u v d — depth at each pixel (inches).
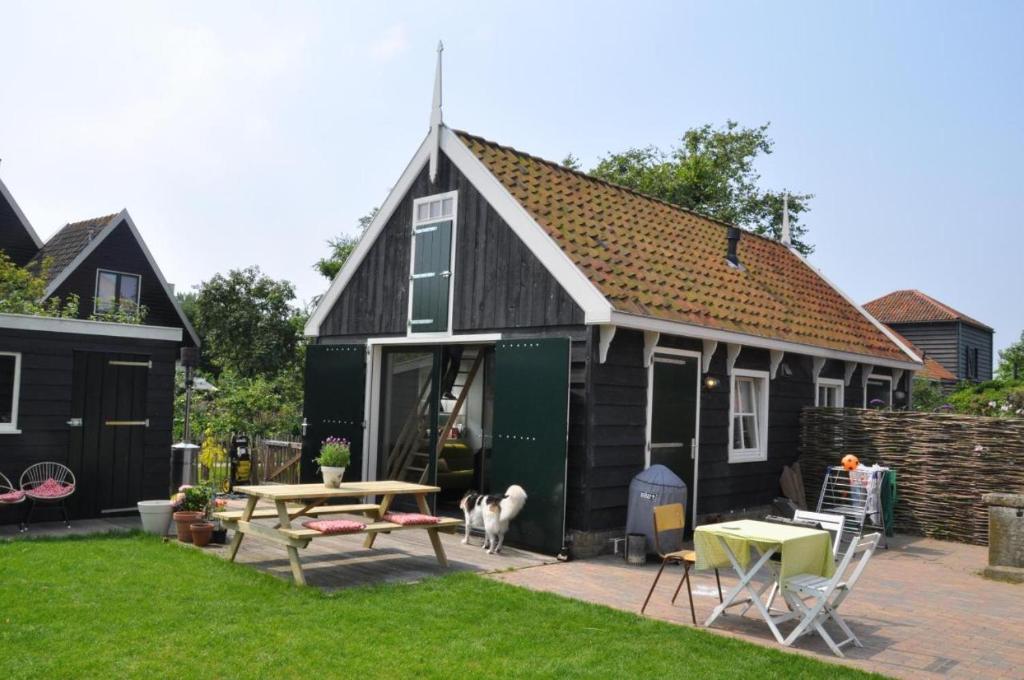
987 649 244.2
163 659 204.4
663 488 354.0
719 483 442.6
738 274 517.0
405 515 329.7
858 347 557.6
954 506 454.0
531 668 207.5
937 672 220.4
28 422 383.9
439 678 198.8
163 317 1009.5
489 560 346.6
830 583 239.3
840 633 257.3
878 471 449.7
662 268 435.5
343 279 501.4
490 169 415.5
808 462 513.7
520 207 394.3
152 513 370.0
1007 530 352.5
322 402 494.3
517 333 391.2
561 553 353.4
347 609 254.8
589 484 358.6
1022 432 434.9
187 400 455.5
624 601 284.7
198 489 361.4
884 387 632.4
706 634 244.1
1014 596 319.3
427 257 444.1
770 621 244.1
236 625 234.1
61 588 265.1
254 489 312.8
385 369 477.4
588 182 499.2
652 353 387.9
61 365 395.2
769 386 486.0
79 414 401.4
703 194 1056.2
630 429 379.6
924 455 467.5
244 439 600.7
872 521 446.6
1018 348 1448.1
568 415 355.6
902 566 378.0
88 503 402.9
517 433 376.5
